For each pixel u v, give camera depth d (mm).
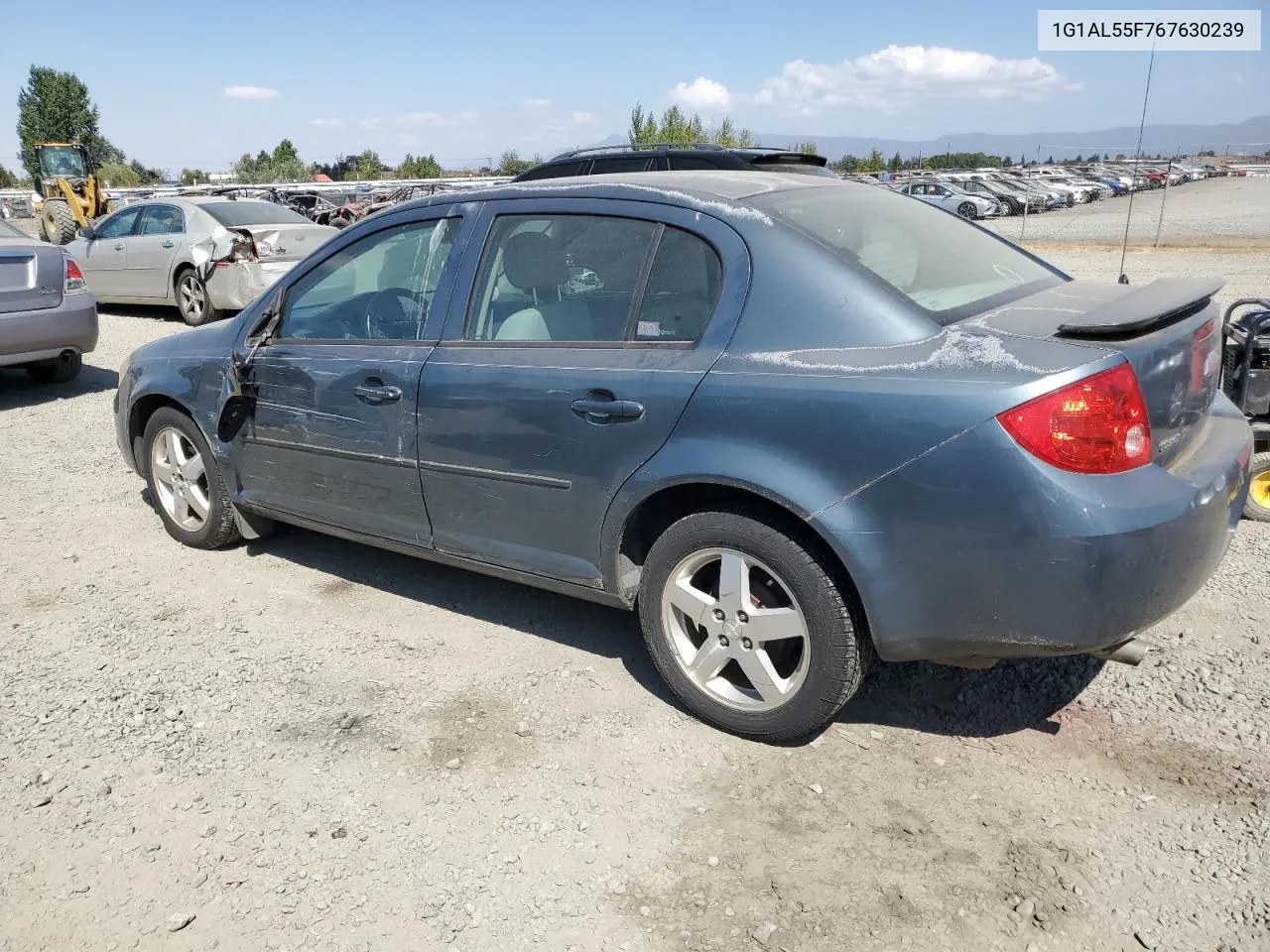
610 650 3893
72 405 8242
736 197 3281
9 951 2443
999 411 2615
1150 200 41938
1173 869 2615
